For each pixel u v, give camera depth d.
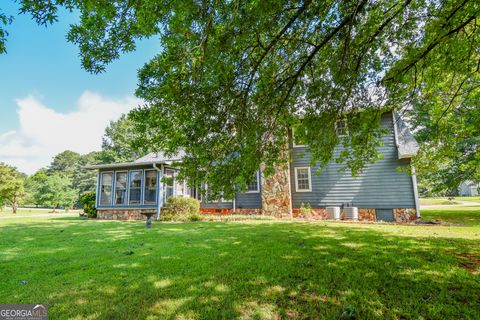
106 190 15.20
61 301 2.85
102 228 9.08
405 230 6.90
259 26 3.45
